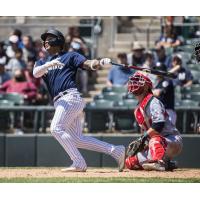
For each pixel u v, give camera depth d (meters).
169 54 49.03
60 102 26.45
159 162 27.19
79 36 51.06
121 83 46.38
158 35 55.97
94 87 50.38
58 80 26.50
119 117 41.19
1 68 47.28
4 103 43.75
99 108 41.22
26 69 47.66
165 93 35.06
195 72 48.38
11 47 50.34
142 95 27.25
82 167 26.80
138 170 27.77
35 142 38.34
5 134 38.69
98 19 54.09
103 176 25.31
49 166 38.28
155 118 26.80
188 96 44.78
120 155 26.95
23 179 24.39
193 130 40.69
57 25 53.66
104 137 37.34
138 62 48.03
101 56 54.81
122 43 55.25
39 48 50.75
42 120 41.66
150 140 27.19
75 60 26.52
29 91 45.28
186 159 37.28
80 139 26.91
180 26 53.19
